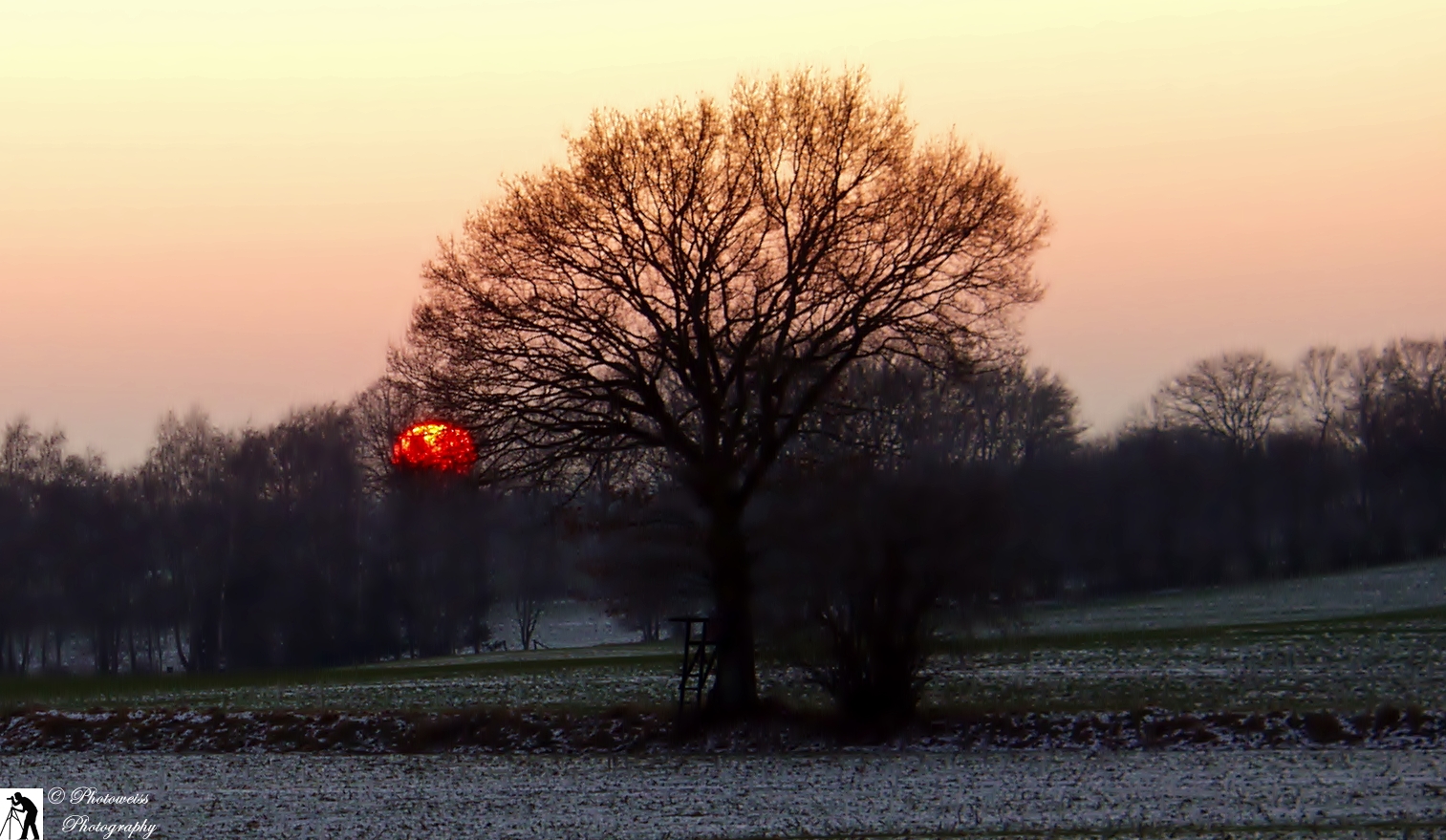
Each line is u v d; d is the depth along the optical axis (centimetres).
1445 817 3709
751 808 4216
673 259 5988
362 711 6806
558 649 15175
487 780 5044
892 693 5972
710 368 6225
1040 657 8619
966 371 6319
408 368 6219
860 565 5862
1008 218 6166
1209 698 6575
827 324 6156
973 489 5978
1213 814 3841
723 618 6162
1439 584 16025
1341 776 4509
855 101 6209
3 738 6594
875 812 4056
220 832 4019
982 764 5150
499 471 6297
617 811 4209
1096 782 4556
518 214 6144
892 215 6116
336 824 4103
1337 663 7850
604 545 6531
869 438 6303
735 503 6131
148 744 6359
